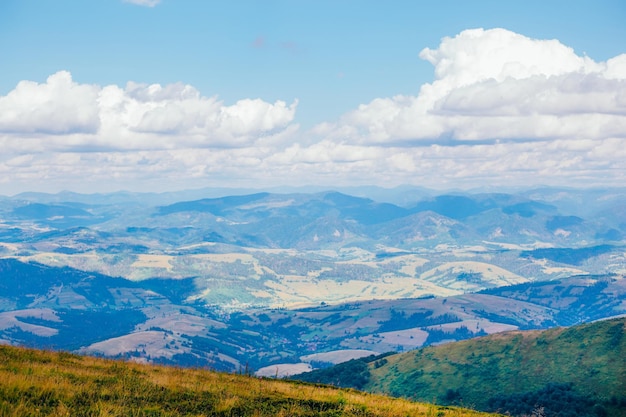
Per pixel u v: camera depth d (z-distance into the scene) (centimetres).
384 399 3553
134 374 3231
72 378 2839
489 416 3412
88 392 2578
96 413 2284
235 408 2703
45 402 2348
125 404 2483
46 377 2714
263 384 3544
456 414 3231
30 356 3381
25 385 2447
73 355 3762
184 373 3578
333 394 3425
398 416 2942
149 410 2441
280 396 3109
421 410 3203
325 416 2802
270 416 2666
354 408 2991
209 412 2592
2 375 2539
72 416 2206
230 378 3666
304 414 2775
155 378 3114
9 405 2178
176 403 2658
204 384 3131
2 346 3622
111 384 2820
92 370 3212
